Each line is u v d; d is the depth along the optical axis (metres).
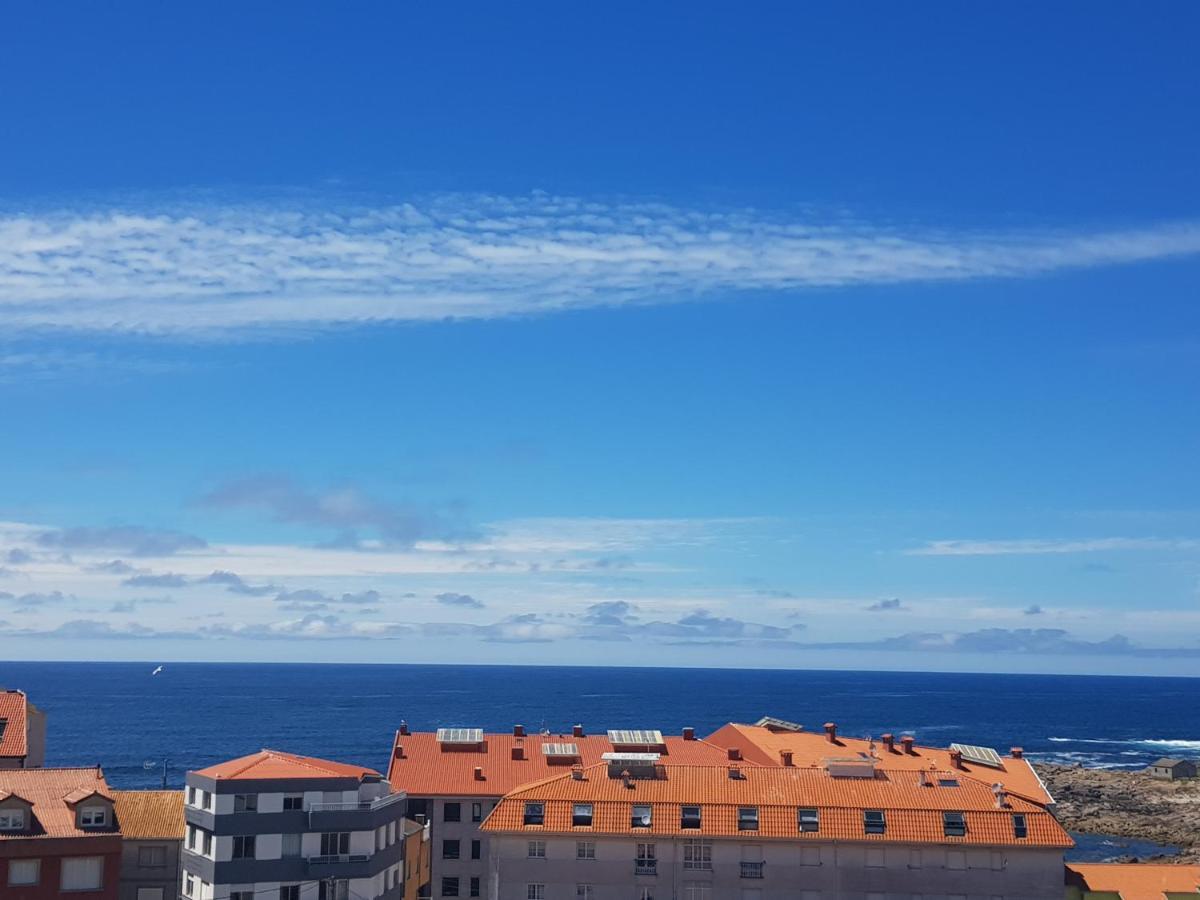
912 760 133.38
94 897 94.38
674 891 109.25
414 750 143.12
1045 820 110.50
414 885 125.62
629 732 146.75
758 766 119.38
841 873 109.06
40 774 101.69
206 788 99.88
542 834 110.25
